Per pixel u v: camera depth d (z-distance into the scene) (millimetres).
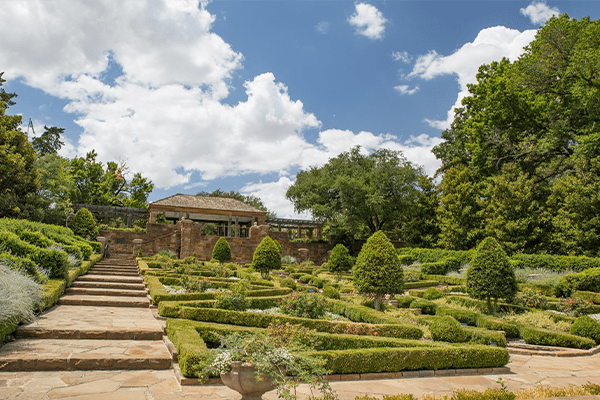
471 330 11289
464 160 40188
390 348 8117
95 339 8359
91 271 19531
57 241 18438
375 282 14367
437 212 36938
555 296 21656
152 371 6773
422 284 23984
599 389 6496
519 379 8219
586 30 28094
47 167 32500
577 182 26672
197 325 8555
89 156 50031
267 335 5660
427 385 7266
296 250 39312
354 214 39750
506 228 29656
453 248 34344
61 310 11070
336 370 7379
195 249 33438
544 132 33000
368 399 5453
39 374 6145
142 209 39625
